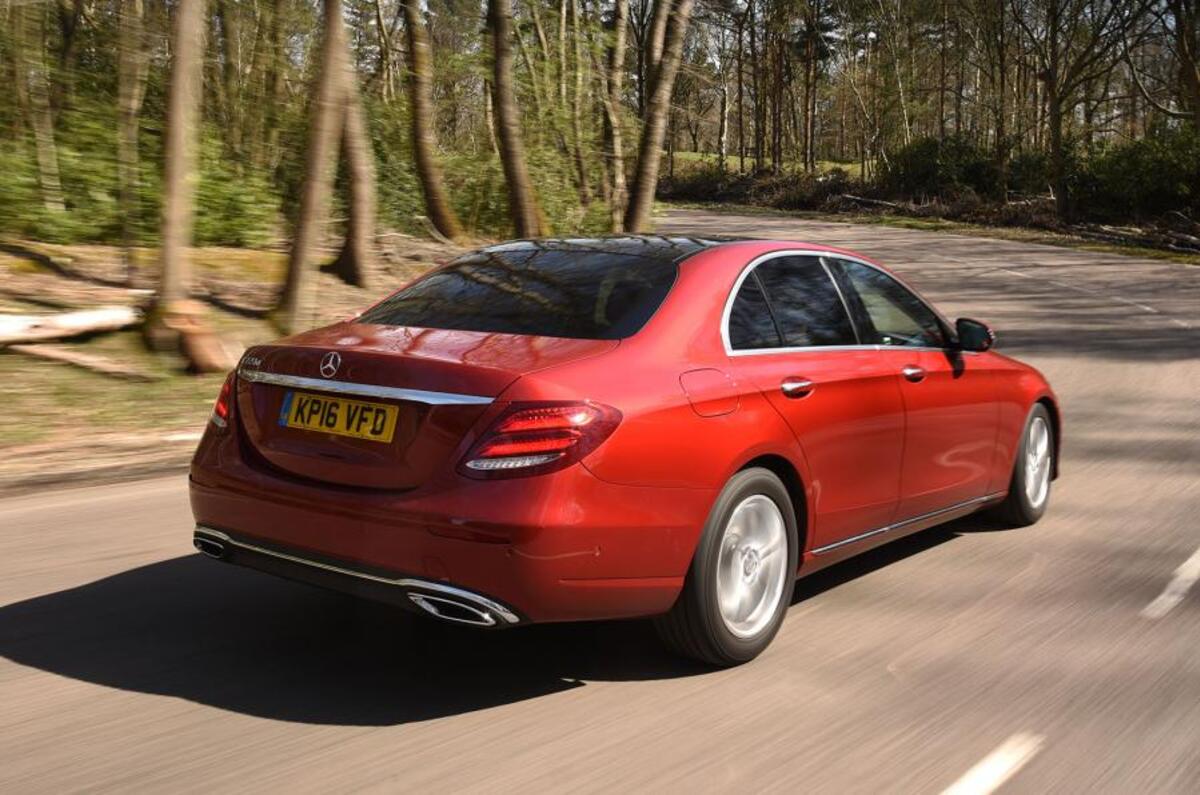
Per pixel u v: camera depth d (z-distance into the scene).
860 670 3.96
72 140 13.80
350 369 3.63
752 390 3.95
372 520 3.44
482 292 4.21
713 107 83.56
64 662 3.89
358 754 3.22
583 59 19.53
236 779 3.05
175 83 9.44
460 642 4.14
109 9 14.95
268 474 3.76
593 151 19.75
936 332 5.23
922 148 53.22
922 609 4.64
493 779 3.08
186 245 9.70
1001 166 48.72
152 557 5.16
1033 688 3.81
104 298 11.23
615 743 3.33
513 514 3.29
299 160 16.70
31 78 13.62
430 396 3.45
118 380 8.93
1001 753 3.30
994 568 5.24
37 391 8.39
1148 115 50.59
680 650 3.90
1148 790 3.09
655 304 3.95
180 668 3.85
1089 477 7.27
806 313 4.46
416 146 17.27
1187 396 10.53
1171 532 5.93
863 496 4.51
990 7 49.88
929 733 3.44
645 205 16.73
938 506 5.12
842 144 85.88
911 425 4.77
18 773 3.07
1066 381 11.42
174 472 7.02
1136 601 4.78
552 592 3.37
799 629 4.38
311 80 16.70
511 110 15.71
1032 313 17.77
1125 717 3.58
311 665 3.89
